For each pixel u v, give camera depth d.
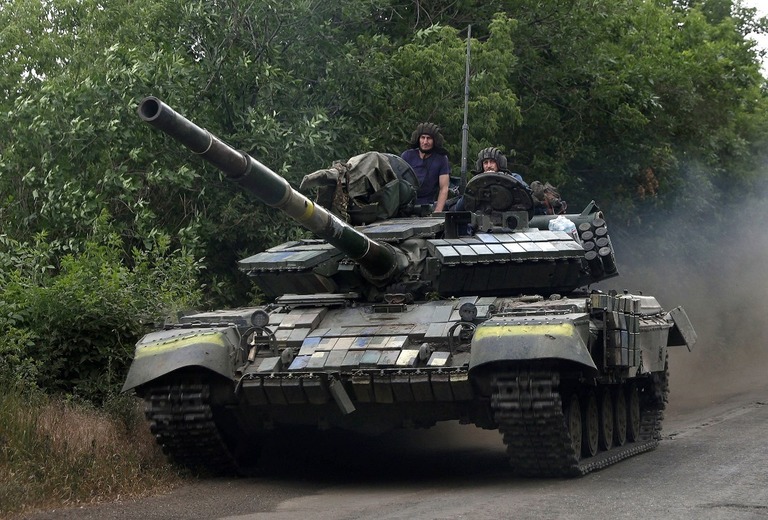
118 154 27.45
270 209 28.81
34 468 16.14
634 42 42.88
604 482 17.66
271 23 29.19
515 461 18.23
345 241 18.56
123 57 28.69
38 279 24.47
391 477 19.48
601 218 23.86
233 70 28.39
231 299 28.73
